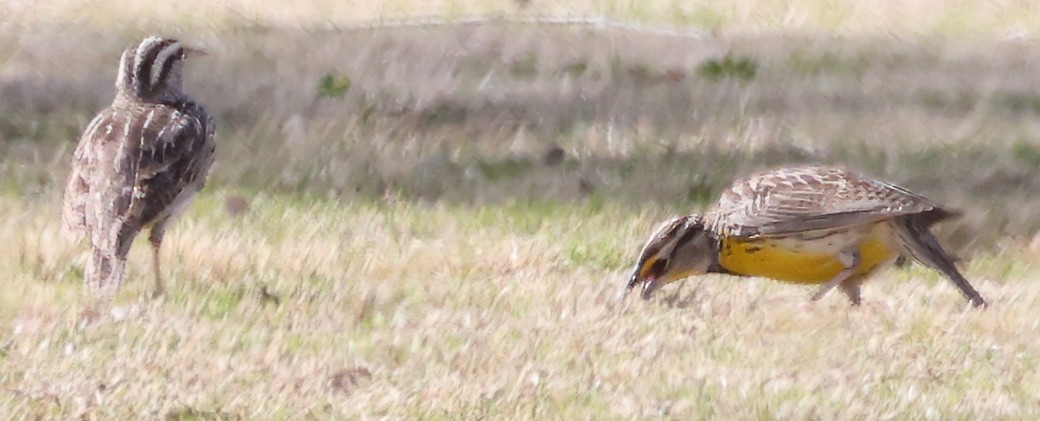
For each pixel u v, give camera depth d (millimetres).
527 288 40656
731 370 34594
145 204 37906
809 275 40000
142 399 31375
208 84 66438
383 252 44438
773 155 60094
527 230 48312
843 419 31500
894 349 36469
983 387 33844
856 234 39562
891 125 64062
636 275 40344
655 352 35750
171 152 39188
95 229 37156
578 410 31594
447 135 61281
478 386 32750
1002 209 53625
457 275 42344
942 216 39844
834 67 70938
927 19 81375
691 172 57562
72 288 39469
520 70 68562
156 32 75000
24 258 42125
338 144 59750
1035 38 77875
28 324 36375
